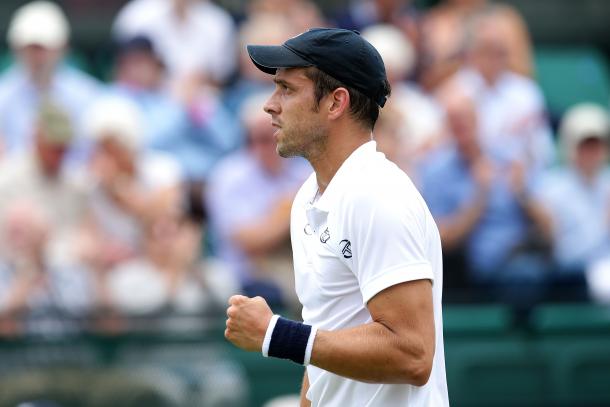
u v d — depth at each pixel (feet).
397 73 82.89
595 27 106.73
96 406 67.10
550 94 102.78
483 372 73.26
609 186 83.10
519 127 85.81
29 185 69.15
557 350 73.97
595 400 73.51
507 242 78.43
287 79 34.50
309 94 34.30
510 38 91.04
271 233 74.13
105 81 95.20
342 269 33.78
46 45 81.30
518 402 73.05
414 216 32.78
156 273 69.26
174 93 84.84
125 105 72.90
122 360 67.87
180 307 69.05
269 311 32.78
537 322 74.33
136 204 70.13
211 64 90.12
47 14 82.64
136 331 68.13
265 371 69.26
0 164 74.02
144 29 88.58
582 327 74.28
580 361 73.77
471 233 77.82
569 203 81.46
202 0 91.56
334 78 34.14
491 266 77.30
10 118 81.05
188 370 68.44
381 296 32.12
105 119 70.49
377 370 31.86
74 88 83.51
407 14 93.56
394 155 75.31
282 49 34.24
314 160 35.06
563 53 105.40
